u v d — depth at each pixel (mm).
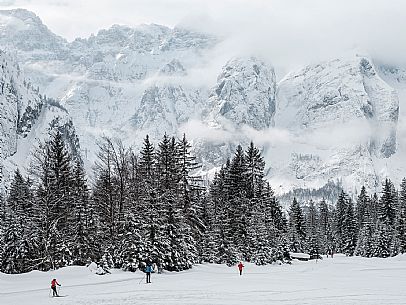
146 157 73688
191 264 68688
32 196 80125
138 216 63750
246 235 85000
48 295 43969
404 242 116625
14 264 71688
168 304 38594
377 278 61188
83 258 69875
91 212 71062
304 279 58219
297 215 127750
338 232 150375
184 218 71688
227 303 38875
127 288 47781
